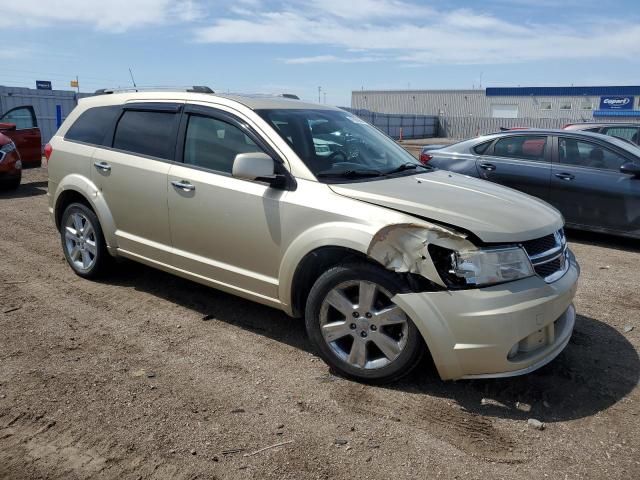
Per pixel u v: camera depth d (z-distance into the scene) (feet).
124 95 17.07
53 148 18.21
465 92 222.07
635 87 184.44
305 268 12.50
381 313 11.46
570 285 11.93
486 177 27.71
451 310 10.66
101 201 16.57
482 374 10.78
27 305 15.78
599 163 25.13
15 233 24.03
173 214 14.70
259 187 13.08
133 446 9.64
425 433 10.29
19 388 11.35
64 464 9.14
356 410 10.96
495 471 9.30
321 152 13.57
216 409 10.85
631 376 12.67
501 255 10.85
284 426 10.37
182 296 16.79
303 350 13.52
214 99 14.69
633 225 24.16
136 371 12.24
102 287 17.35
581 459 9.68
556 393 11.82
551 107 202.28
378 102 242.99
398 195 11.94
